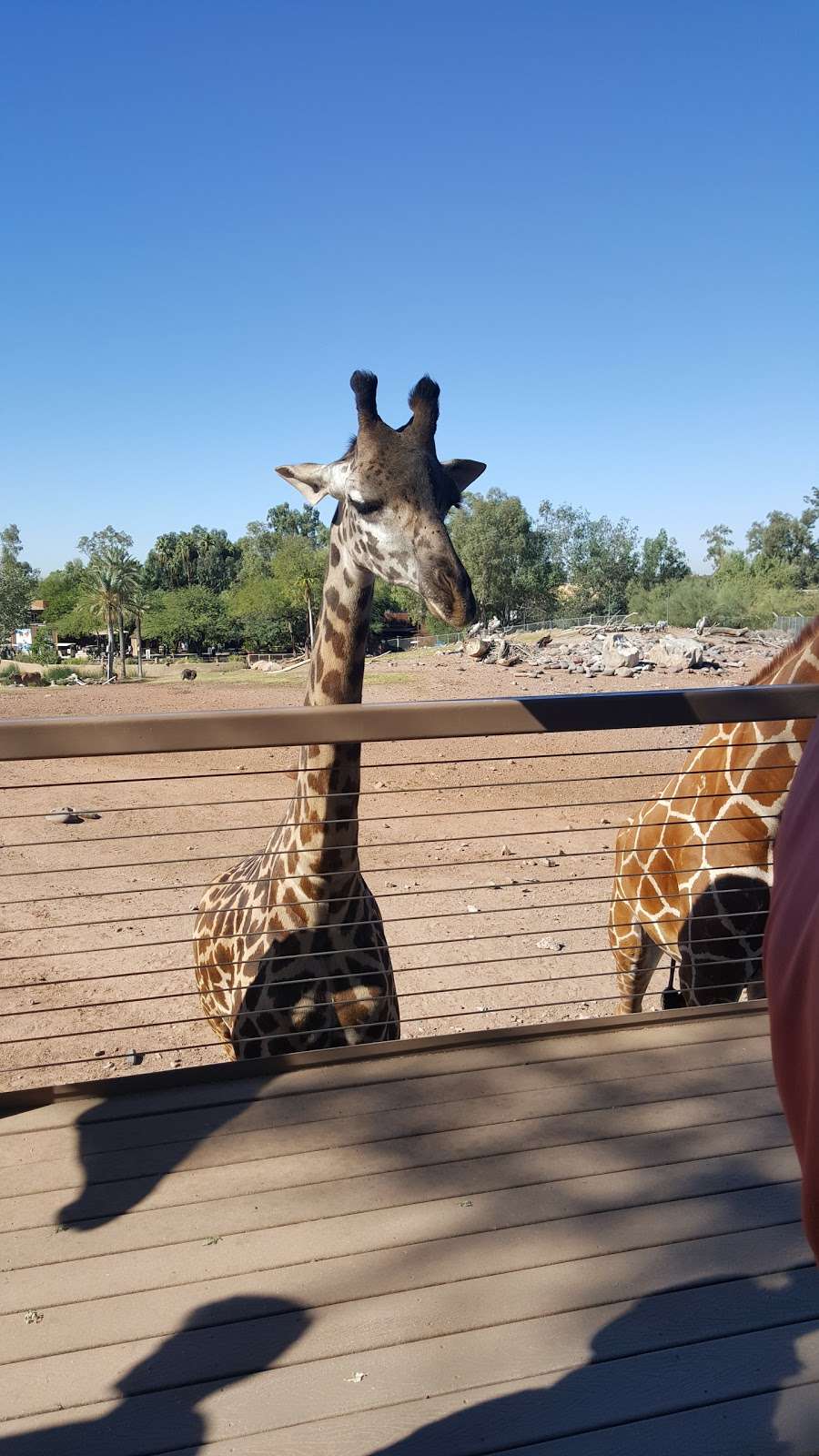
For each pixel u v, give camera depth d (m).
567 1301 2.14
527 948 6.99
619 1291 2.17
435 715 2.72
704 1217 2.40
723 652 25.50
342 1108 2.83
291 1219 2.39
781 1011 0.81
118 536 71.38
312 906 3.17
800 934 0.80
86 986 6.35
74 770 13.18
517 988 6.29
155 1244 2.31
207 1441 1.83
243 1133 2.71
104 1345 2.03
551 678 20.97
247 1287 2.18
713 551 85.75
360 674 3.43
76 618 73.31
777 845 0.94
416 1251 2.29
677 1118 2.79
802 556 76.75
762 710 2.98
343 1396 1.92
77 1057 5.35
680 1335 2.06
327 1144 2.67
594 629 32.06
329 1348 2.03
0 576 83.50
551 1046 3.20
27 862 9.23
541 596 69.81
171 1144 2.67
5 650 77.12
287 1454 1.80
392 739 2.70
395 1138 2.69
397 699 18.55
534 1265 2.24
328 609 3.40
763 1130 2.74
